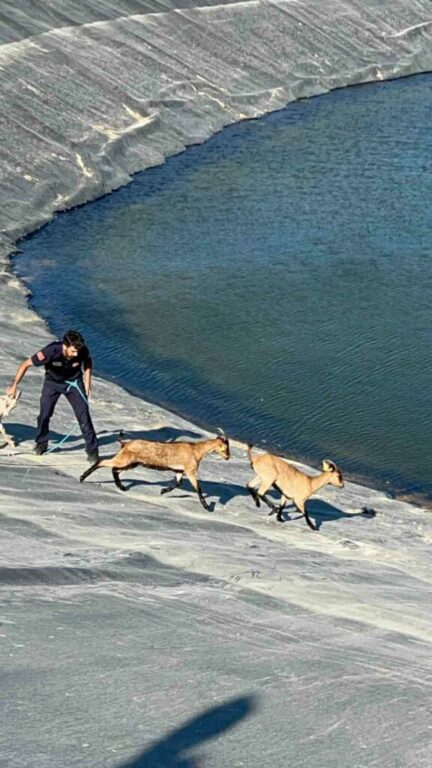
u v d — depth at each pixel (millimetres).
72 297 37156
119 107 56812
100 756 8328
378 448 26406
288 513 19344
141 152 54188
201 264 40312
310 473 23828
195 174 52344
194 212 46625
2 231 43438
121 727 8922
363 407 28625
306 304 36031
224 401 29125
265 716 9492
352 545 18078
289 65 69188
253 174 52094
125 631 11359
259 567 14969
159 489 18734
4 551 13688
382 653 11750
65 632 11062
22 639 10680
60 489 17375
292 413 28406
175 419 26172
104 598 12383
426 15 81375
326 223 44594
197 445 17844
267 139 58438
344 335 33469
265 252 41375
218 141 58094
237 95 63594
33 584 12672
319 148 56500
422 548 19219
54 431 21500
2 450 19203
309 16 74375
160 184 50844
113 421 23953
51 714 9016
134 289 37875
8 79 53719
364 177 51125
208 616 12281
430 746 9297
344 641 12047
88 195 48500
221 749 8750
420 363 31312
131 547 14695
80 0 64188
